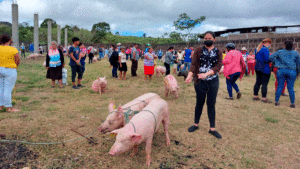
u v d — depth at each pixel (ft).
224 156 10.98
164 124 11.94
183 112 17.99
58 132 13.03
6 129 12.97
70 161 9.98
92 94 23.76
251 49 72.43
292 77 19.52
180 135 13.38
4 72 15.15
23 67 45.98
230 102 21.68
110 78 36.17
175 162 10.28
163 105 11.58
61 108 17.99
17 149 10.77
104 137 12.67
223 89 28.55
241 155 11.09
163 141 12.48
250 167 10.05
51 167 9.43
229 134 13.73
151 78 36.63
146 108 10.89
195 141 12.60
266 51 20.68
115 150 8.27
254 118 16.89
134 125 9.23
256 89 22.53
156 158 10.59
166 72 36.40
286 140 12.96
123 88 27.96
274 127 15.06
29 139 11.89
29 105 18.42
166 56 35.76
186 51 37.24
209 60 12.75
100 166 9.70
